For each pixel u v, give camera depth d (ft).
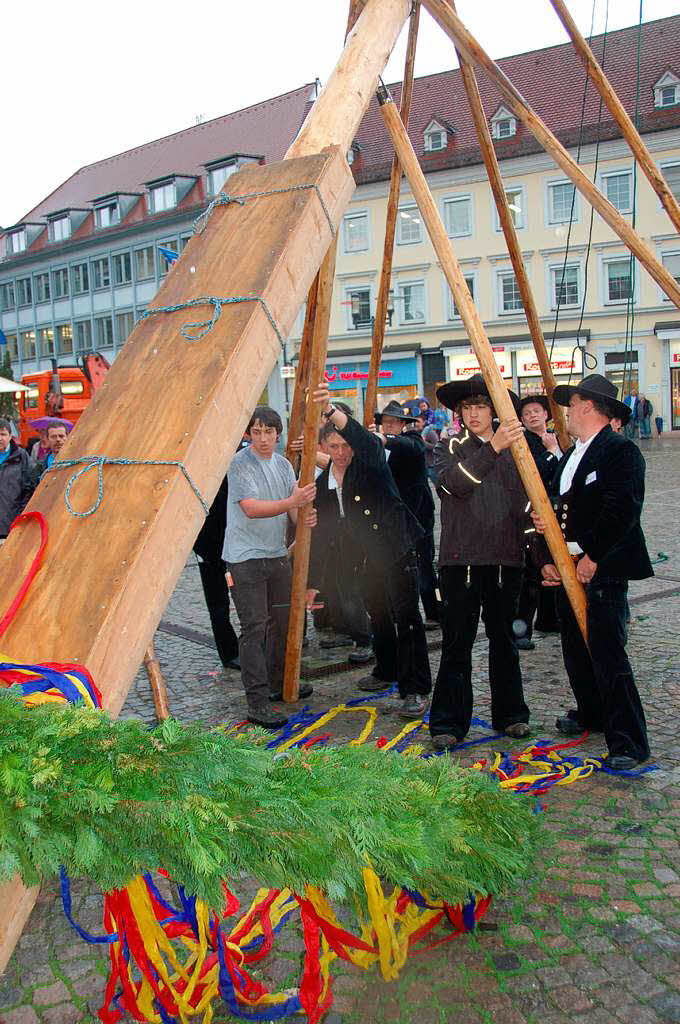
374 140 128.16
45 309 163.22
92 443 8.68
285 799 6.77
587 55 14.52
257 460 16.81
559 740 14.88
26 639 7.34
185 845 5.99
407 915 9.01
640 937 9.27
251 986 8.30
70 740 6.05
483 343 13.34
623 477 13.09
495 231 119.44
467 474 13.87
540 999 8.39
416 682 16.58
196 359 8.93
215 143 148.15
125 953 7.86
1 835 5.40
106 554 7.68
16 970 9.23
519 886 10.19
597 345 116.37
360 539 16.67
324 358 15.46
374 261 127.44
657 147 109.19
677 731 14.83
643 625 21.83
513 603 14.99
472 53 13.56
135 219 148.56
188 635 24.04
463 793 9.04
